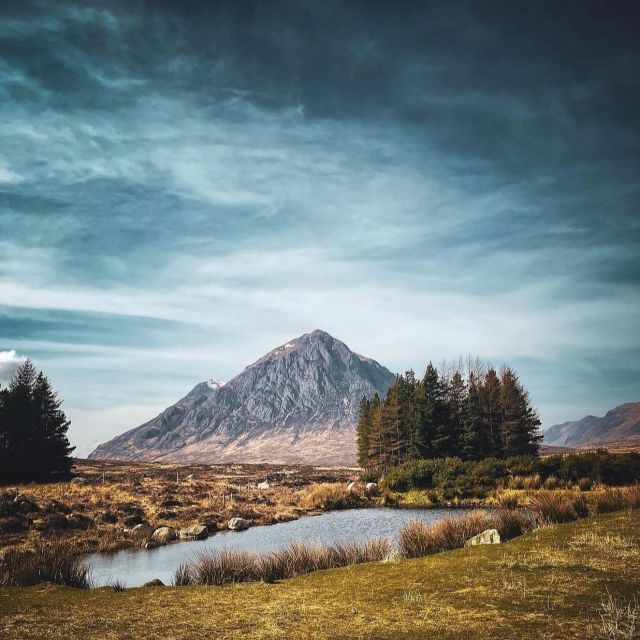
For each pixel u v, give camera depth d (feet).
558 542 47.09
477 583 36.63
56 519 103.30
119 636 28.04
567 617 27.55
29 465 184.03
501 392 236.63
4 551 79.00
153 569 77.00
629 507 66.64
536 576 36.76
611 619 26.50
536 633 25.21
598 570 36.81
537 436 236.22
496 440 232.73
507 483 160.04
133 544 97.91
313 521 133.80
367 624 28.89
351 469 415.23
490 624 27.20
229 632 28.37
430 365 234.99
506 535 56.80
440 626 27.50
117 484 164.76
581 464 156.15
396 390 262.47
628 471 148.46
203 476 258.16
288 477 277.23
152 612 34.22
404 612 31.04
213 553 56.03
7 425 187.21
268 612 33.04
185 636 27.78
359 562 54.75
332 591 39.14
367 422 300.81
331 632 27.61
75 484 151.64
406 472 178.19
